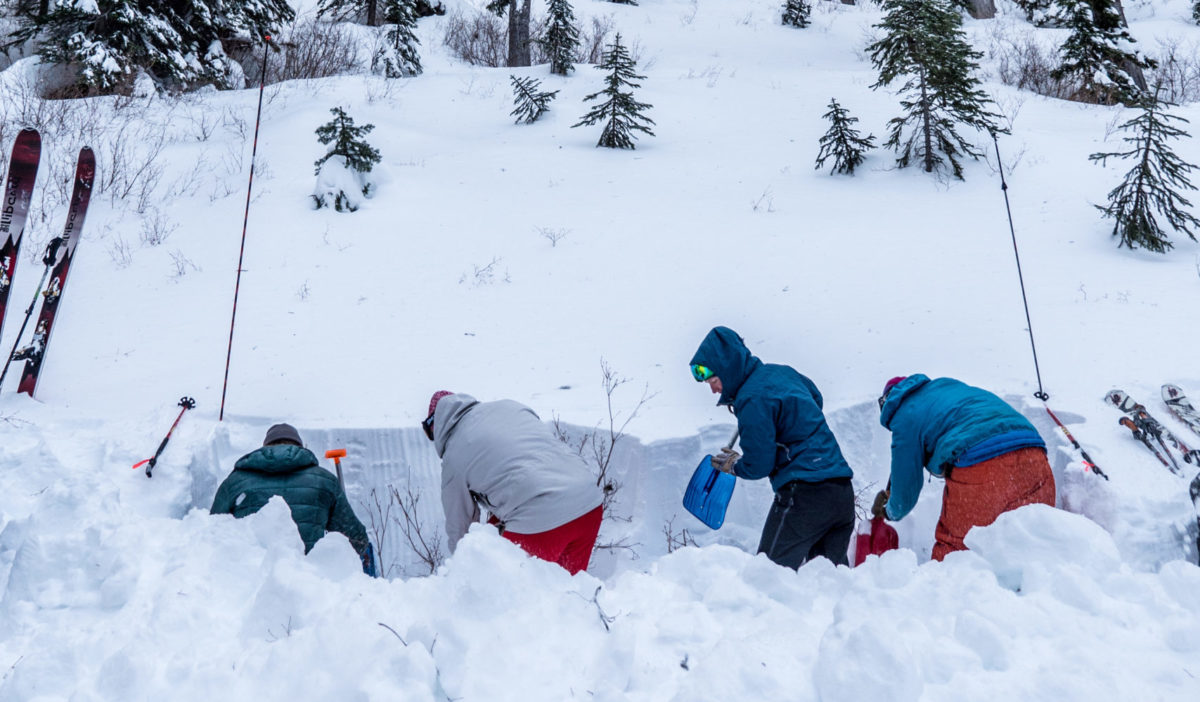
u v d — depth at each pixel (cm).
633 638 223
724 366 392
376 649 212
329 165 862
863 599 242
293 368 576
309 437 488
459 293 698
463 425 354
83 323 644
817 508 377
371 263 751
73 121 1044
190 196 886
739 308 663
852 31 1975
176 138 1051
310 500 353
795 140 1080
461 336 627
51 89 1223
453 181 943
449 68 1586
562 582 256
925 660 213
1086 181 898
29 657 227
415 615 236
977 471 339
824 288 691
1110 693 195
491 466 341
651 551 461
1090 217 814
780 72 1455
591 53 1656
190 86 1329
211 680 215
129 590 269
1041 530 258
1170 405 479
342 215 844
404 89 1321
